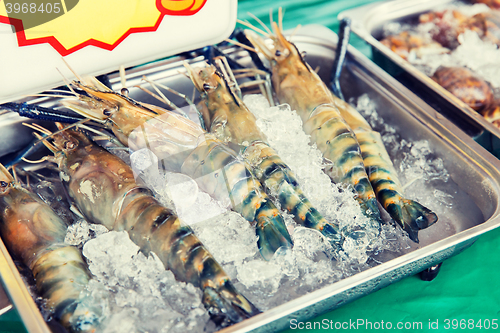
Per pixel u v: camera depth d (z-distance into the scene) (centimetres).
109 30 52
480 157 51
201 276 45
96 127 55
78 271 47
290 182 51
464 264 51
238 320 43
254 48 61
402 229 50
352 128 56
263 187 52
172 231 47
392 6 68
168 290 46
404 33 67
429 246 45
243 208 50
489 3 71
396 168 56
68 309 44
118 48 54
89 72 54
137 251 47
